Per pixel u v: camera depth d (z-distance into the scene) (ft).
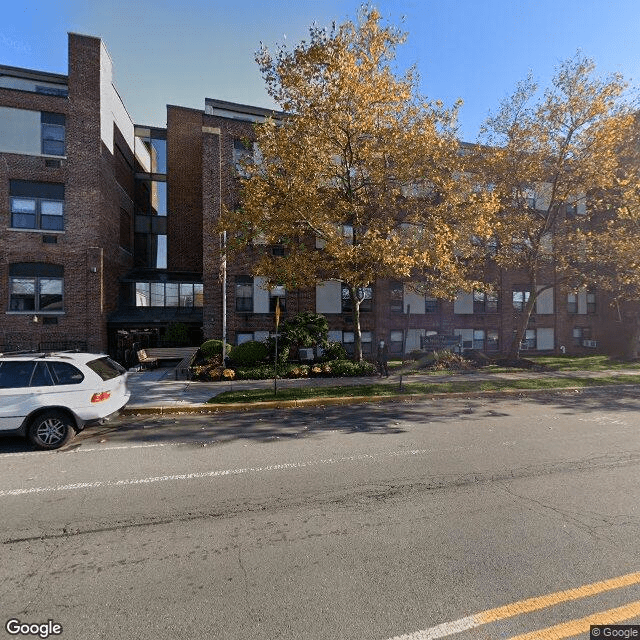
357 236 43.34
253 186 39.60
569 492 15.61
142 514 13.83
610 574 10.34
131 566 10.80
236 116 71.26
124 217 78.59
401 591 9.67
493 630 8.43
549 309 79.97
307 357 57.16
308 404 32.91
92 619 8.80
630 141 51.29
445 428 25.54
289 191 38.73
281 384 40.40
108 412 22.67
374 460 19.36
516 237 56.65
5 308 59.62
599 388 41.55
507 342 76.07
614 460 19.45
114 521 13.35
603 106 46.14
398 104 38.78
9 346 59.52
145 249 84.99
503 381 42.96
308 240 60.85
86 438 23.45
